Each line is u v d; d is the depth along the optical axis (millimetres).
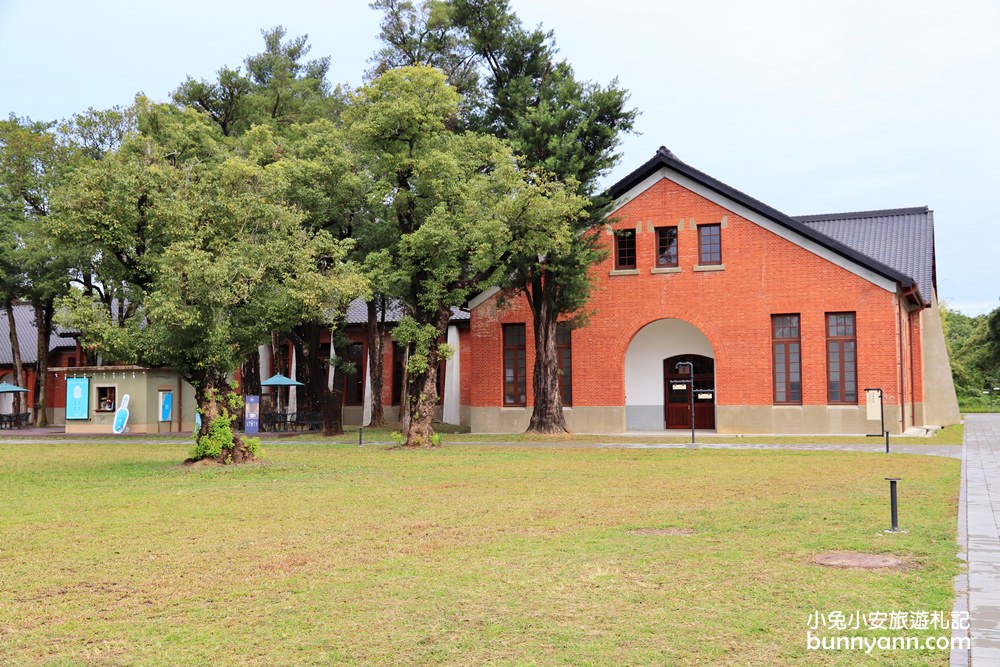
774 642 6020
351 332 43500
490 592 7527
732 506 12438
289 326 22750
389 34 37562
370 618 6820
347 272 21984
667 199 31344
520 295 32938
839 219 36156
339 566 8742
